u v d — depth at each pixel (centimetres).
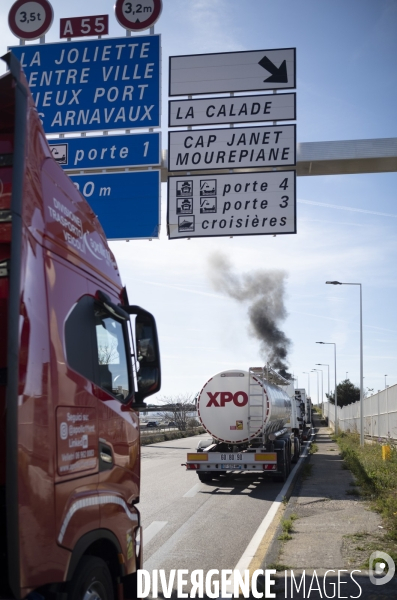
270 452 1691
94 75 1141
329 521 1055
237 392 1703
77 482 379
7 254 361
